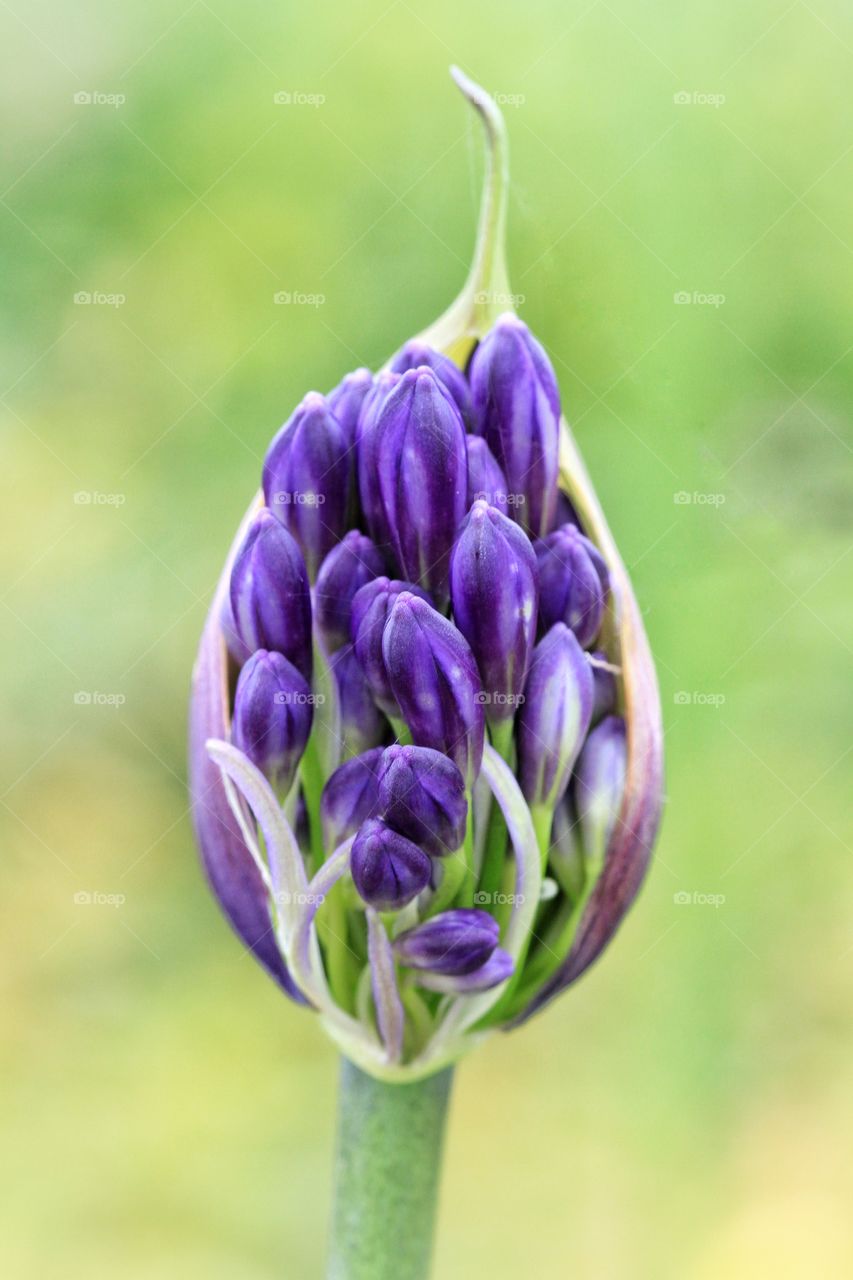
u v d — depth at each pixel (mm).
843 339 433
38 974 550
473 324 357
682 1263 451
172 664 534
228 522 513
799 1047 465
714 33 430
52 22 515
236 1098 537
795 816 442
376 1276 360
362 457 351
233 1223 504
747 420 429
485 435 352
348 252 485
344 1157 362
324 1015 355
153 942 555
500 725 348
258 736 347
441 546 347
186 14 505
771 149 429
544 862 351
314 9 488
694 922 436
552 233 418
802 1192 458
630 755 354
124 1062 539
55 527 539
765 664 431
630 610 356
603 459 416
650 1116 445
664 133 424
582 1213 463
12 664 545
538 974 357
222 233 500
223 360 506
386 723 351
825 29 431
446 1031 354
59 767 584
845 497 434
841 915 450
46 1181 509
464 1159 494
